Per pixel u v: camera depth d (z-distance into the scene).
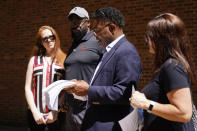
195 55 4.96
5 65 6.81
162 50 1.63
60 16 6.23
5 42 6.82
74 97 2.49
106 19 2.09
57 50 3.27
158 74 1.64
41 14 6.44
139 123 1.89
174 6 5.11
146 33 1.73
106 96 1.96
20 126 6.59
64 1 6.19
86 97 2.32
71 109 2.69
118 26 2.12
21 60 6.64
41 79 3.10
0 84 6.87
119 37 2.13
